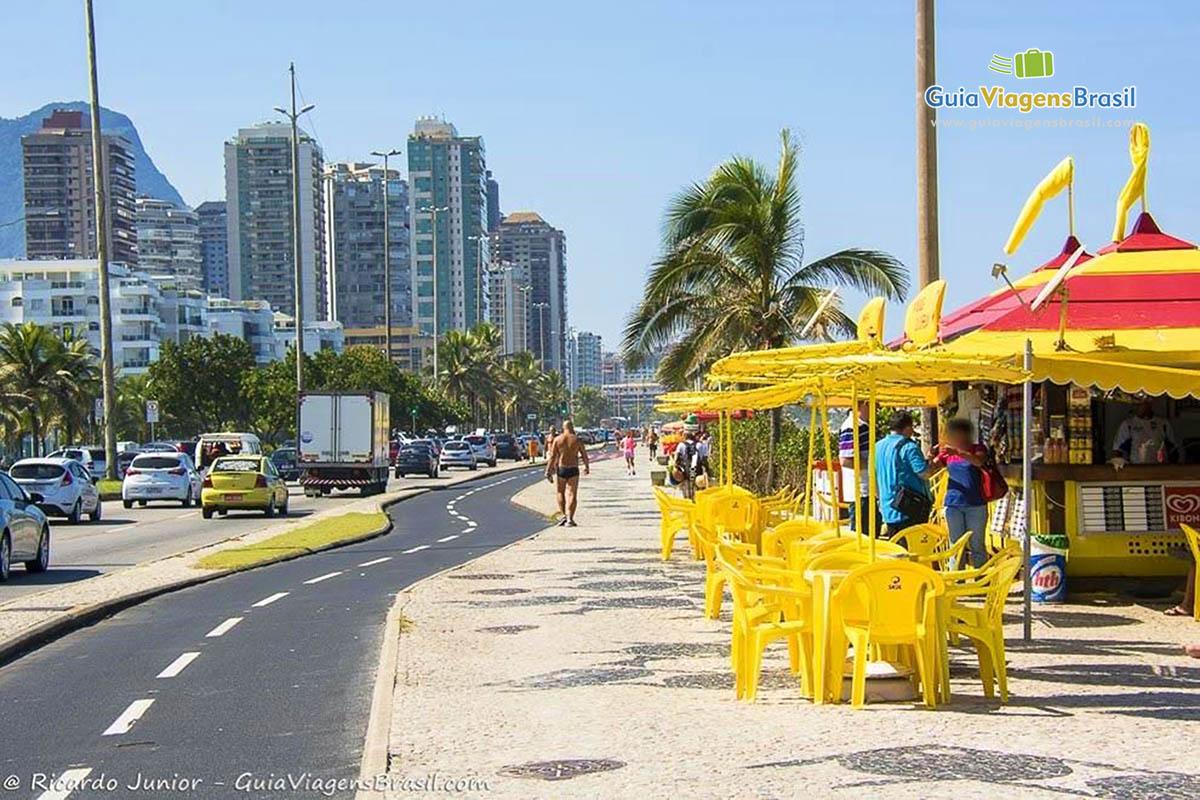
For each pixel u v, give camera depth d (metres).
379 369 109.94
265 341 186.62
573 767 8.95
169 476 50.44
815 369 11.36
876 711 10.68
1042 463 17.55
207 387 111.06
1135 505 17.38
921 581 10.82
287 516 44.56
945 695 10.93
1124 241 18.89
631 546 27.94
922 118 19.72
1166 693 11.27
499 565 23.77
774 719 10.45
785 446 39.91
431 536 33.62
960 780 8.34
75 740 10.55
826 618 10.98
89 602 19.31
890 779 8.41
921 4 19.66
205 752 10.02
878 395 21.14
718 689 11.83
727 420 23.50
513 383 180.62
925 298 15.32
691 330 39.12
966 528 15.05
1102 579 17.50
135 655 15.02
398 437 104.81
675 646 14.36
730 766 8.88
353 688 12.57
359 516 39.53
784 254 37.94
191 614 18.69
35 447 103.12
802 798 8.01
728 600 18.23
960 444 15.13
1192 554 15.69
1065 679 11.97
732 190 37.50
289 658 14.49
